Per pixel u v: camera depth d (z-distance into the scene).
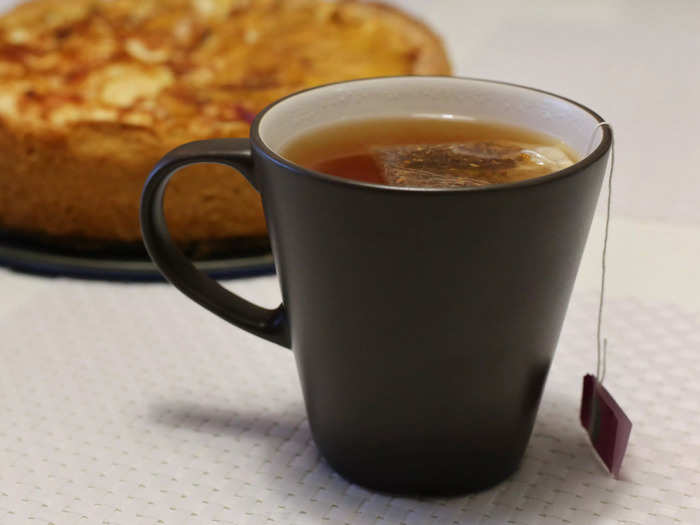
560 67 0.86
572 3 1.08
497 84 0.44
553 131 0.43
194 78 0.64
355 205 0.38
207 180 0.56
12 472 0.45
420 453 0.42
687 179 0.66
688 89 0.81
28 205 0.59
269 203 0.41
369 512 0.43
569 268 0.40
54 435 0.46
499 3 1.07
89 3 0.73
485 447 0.42
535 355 0.42
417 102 0.45
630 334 0.51
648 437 0.46
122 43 0.68
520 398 0.42
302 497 0.43
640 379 0.49
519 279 0.39
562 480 0.44
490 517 0.42
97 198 0.57
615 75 0.84
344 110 0.45
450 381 0.41
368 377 0.41
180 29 0.72
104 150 0.56
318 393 0.43
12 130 0.57
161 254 0.44
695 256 0.58
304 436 0.46
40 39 0.69
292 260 0.41
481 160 0.42
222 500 0.43
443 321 0.40
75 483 0.44
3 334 0.53
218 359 0.51
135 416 0.47
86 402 0.48
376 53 0.68
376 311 0.40
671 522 0.42
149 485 0.44
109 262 0.58
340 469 0.44
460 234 0.38
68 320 0.54
